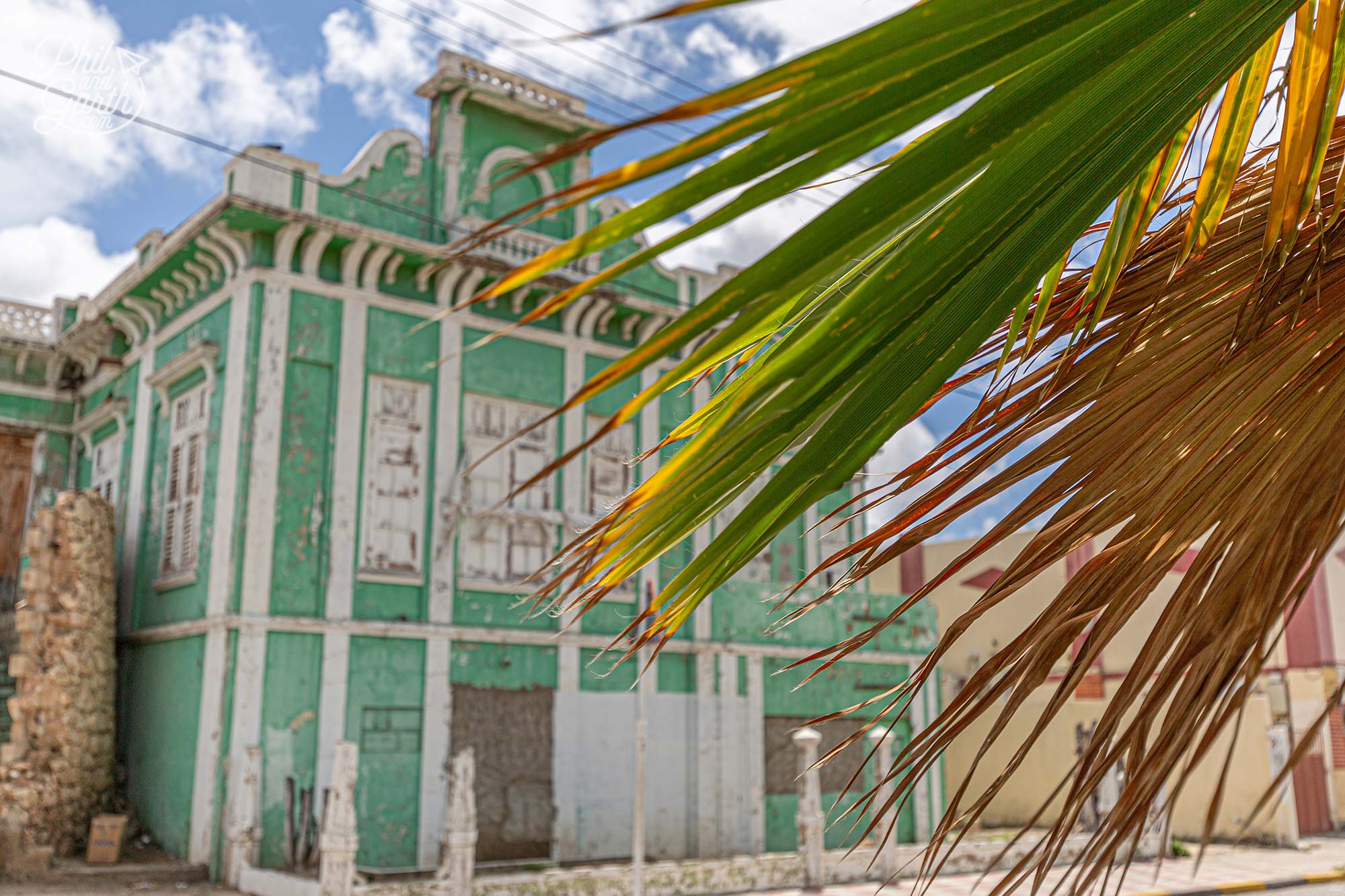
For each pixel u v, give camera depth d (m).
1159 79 0.78
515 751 17.67
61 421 23.27
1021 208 0.78
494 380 18.66
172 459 18.70
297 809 15.71
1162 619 0.99
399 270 18.16
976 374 1.27
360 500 17.17
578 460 19.20
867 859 17.22
